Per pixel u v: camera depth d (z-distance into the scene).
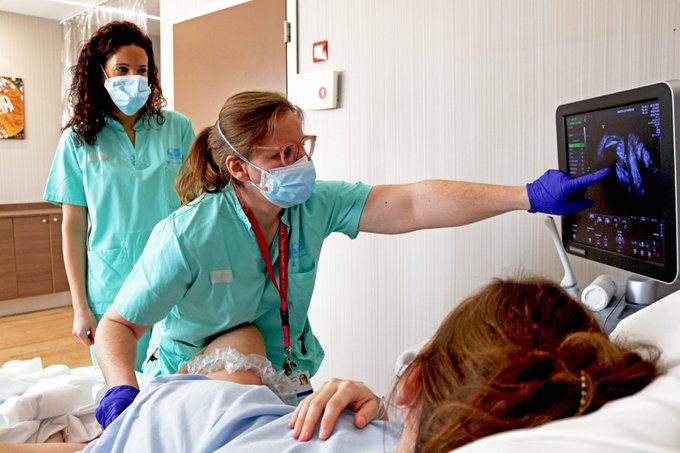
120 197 2.04
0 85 5.34
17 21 5.42
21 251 4.89
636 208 1.13
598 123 1.25
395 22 2.14
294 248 1.49
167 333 1.47
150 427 0.80
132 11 4.50
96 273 2.06
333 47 2.38
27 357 3.94
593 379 0.43
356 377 2.44
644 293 1.21
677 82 0.99
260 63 2.72
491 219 1.93
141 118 2.11
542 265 1.81
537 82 1.77
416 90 2.10
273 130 1.31
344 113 2.35
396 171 2.20
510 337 0.47
